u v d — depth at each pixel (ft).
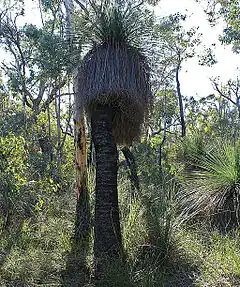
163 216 19.79
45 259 18.15
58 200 25.50
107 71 17.74
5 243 20.54
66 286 16.44
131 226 19.34
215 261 17.48
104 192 17.78
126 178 27.30
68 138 42.55
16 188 22.29
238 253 18.01
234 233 20.48
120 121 19.49
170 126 50.83
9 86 37.88
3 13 40.32
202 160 26.96
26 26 34.99
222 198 22.76
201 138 29.07
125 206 21.93
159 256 18.07
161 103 45.70
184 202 23.67
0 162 22.65
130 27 18.61
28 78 36.14
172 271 17.57
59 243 20.63
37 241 21.03
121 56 17.93
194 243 19.07
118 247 17.57
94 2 19.40
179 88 43.86
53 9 37.65
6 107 36.24
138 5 19.16
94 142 18.24
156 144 39.45
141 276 16.35
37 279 17.12
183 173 27.48
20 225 22.81
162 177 27.53
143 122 19.31
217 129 44.91
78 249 19.94
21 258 18.21
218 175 24.03
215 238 20.07
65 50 19.93
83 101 18.20
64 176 29.25
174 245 18.51
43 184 24.58
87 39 18.83
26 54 38.81
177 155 29.81
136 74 18.08
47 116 38.24
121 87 17.58
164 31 19.80
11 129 29.86
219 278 16.19
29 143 30.60
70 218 23.70
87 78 18.07
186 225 21.35
